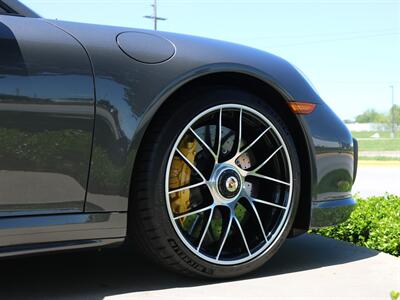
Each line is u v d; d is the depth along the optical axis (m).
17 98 1.81
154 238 2.06
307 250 2.87
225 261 2.20
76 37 2.00
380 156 26.12
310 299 2.04
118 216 1.99
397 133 48.31
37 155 1.84
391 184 9.40
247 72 2.26
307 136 2.40
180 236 2.09
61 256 2.62
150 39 2.15
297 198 2.38
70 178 1.90
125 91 1.99
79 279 2.23
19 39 1.87
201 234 2.16
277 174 2.38
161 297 2.01
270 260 2.63
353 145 2.62
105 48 2.02
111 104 1.96
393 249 2.89
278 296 2.06
